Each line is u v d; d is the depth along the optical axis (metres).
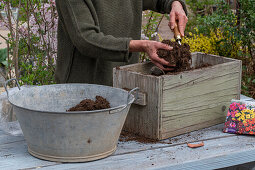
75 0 1.62
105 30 1.82
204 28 3.03
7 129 1.66
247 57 3.16
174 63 1.61
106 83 1.98
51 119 1.22
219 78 1.71
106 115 1.25
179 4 1.92
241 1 2.87
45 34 2.94
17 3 2.86
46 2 2.93
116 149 1.44
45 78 2.92
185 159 1.36
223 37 3.00
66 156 1.31
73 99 1.54
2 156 1.38
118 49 1.59
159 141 1.53
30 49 3.01
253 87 3.08
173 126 1.57
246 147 1.48
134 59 2.10
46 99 1.50
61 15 1.74
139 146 1.48
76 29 1.61
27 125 1.28
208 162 1.38
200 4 3.54
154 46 1.59
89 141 1.28
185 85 1.57
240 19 2.97
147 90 1.52
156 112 1.50
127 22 1.90
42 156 1.34
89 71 1.89
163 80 1.47
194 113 1.65
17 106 1.26
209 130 1.69
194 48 2.91
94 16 1.70
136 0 1.94
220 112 1.77
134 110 1.59
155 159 1.35
